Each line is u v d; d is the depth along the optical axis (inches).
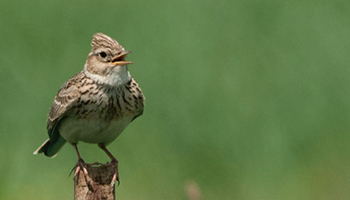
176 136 642.2
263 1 729.0
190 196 353.7
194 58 674.2
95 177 383.9
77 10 719.7
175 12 713.0
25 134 636.7
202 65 671.8
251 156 640.4
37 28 699.4
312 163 646.5
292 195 633.0
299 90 668.7
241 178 633.0
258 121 650.8
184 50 679.1
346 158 649.0
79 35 693.3
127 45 682.2
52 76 654.5
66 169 634.2
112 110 438.0
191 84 659.4
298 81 673.0
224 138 642.2
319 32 708.7
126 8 719.7
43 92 646.5
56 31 697.0
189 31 697.0
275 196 632.4
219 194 632.4
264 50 689.6
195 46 684.7
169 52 676.7
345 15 725.9
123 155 637.9
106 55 435.2
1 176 625.0
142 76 662.5
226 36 697.0
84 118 437.4
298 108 661.3
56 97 448.5
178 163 634.2
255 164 638.5
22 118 641.0
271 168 640.4
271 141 645.9
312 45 698.2
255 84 666.2
